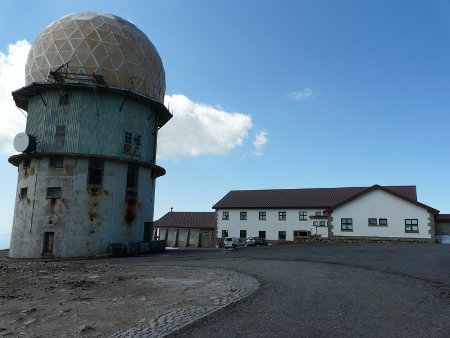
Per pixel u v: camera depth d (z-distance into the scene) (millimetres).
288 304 8602
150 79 35719
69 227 30281
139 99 34750
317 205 54062
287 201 57094
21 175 32781
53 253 29891
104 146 32469
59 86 32250
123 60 33688
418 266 15625
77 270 17719
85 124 32250
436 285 11133
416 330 6621
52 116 32469
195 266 18469
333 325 6914
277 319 7320
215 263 19734
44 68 32969
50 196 30812
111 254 30156
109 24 34344
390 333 6457
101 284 13086
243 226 57406
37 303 9914
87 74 32188
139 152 34625
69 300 10203
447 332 6508
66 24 33812
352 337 6254
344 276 13242
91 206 31031
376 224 36562
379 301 8906
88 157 31453
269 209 56469
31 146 31469
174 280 13617
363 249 25219
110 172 32188
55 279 14500
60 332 7039
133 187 33719
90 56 32562
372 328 6734
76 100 32531
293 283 11641
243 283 11984
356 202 37625
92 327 7266
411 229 35531
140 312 8438
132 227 33000
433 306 8391
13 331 7250
